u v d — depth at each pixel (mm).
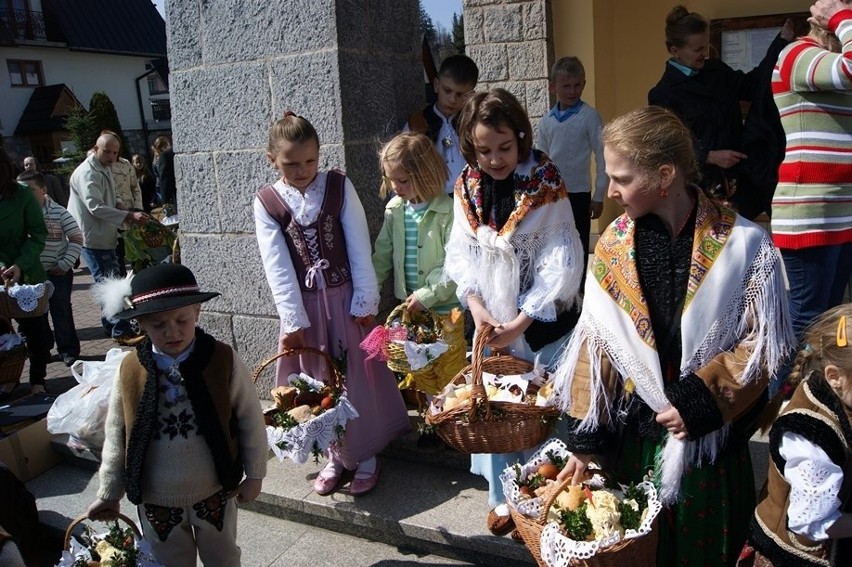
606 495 1956
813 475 1596
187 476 2367
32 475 4020
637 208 1833
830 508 1570
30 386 5289
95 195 6059
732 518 1933
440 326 3031
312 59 3582
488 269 2582
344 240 3213
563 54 6906
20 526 3379
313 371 3262
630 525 1907
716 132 3945
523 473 2307
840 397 1647
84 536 2809
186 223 4172
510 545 2773
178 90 4008
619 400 2014
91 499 3758
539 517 1985
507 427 2369
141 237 6105
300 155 2990
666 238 1873
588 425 1999
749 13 6941
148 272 2291
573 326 2666
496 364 2674
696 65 4012
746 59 6996
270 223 3135
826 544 1675
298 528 3281
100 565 2514
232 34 3771
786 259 2881
